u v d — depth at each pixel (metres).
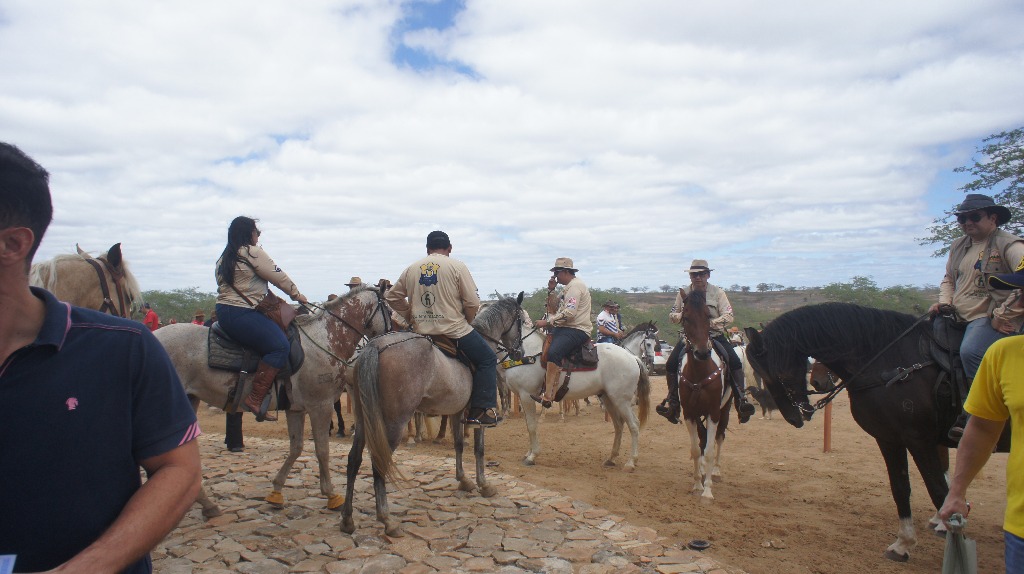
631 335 16.27
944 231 18.00
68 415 1.58
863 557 5.38
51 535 1.59
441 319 6.04
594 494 7.05
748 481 8.09
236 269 5.65
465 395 6.21
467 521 5.73
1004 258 4.84
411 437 11.36
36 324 1.64
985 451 3.00
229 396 5.70
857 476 8.32
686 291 7.81
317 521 5.69
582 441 11.16
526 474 8.05
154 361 1.76
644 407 8.97
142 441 1.74
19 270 1.60
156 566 4.66
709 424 7.22
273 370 5.59
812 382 6.38
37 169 1.62
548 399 8.65
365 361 5.34
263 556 4.87
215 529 5.45
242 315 5.63
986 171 17.12
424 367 5.67
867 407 5.45
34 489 1.56
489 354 6.24
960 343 5.12
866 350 5.48
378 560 4.82
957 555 3.05
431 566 4.74
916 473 8.51
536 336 9.72
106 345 1.68
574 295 8.89
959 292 5.21
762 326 6.11
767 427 12.30
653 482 8.02
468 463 8.52
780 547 5.54
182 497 1.73
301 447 6.17
